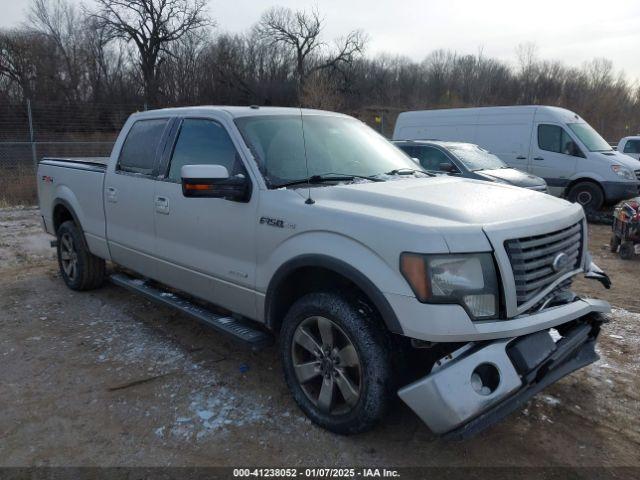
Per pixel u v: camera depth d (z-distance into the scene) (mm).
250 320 4074
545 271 3092
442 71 54438
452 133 14188
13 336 4832
